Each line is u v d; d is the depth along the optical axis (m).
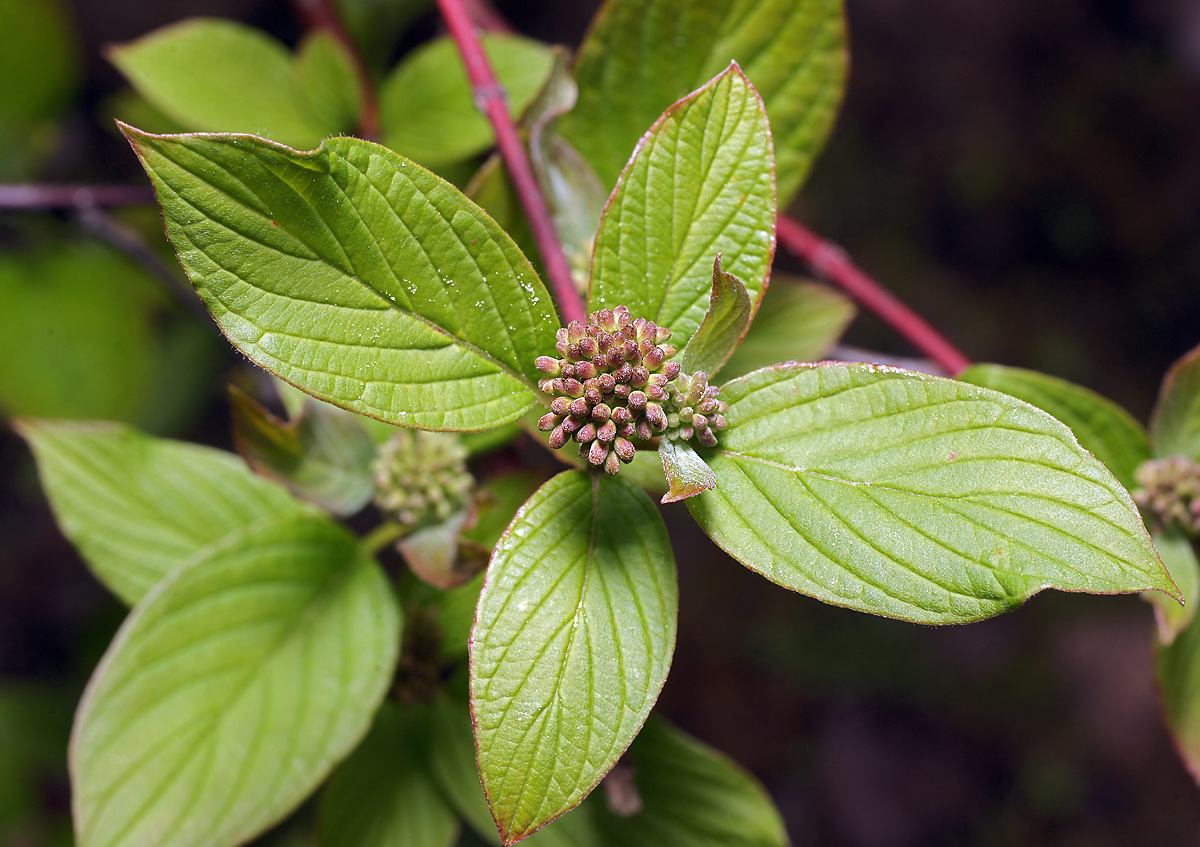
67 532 0.40
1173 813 1.34
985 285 1.46
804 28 0.39
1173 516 0.39
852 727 1.40
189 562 0.38
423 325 0.32
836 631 1.40
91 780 0.37
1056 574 0.31
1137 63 1.53
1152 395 1.44
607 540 0.33
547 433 0.34
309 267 0.32
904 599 0.32
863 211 1.46
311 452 0.38
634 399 0.33
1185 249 1.48
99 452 0.40
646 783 0.40
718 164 0.34
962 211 1.48
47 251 0.67
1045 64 1.53
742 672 1.39
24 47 0.59
